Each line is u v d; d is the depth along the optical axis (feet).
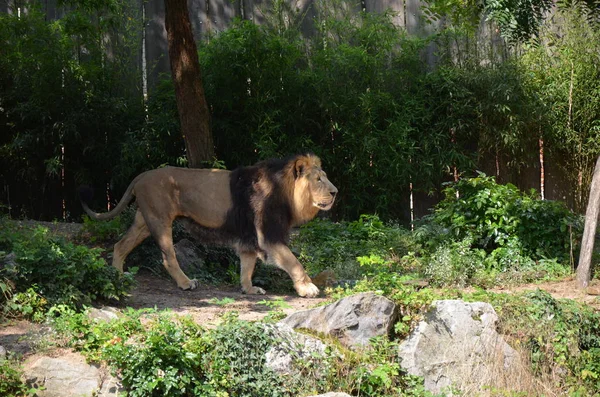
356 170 49.67
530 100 49.06
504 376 25.57
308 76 49.55
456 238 39.73
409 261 38.19
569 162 50.06
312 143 49.39
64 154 50.88
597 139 48.73
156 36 53.01
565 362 27.02
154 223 34.17
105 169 51.06
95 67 49.42
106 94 49.73
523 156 50.44
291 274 32.91
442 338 26.09
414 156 49.96
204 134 43.01
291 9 52.34
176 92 42.83
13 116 50.67
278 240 32.94
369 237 42.06
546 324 27.71
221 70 48.73
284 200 33.09
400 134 48.67
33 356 23.40
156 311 27.53
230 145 49.88
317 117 50.49
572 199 50.19
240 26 49.70
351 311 25.75
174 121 48.47
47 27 49.78
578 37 48.75
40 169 51.13
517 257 37.47
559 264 37.14
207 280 36.68
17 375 22.12
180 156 50.26
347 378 24.20
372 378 24.08
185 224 34.81
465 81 49.39
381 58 50.06
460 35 49.90
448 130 50.49
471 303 26.96
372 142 48.32
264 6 52.75
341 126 49.55
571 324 28.14
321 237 41.81
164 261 34.35
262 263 37.35
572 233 38.50
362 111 48.98
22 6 53.47
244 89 49.37
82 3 46.11
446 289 31.07
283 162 33.40
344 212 50.52
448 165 49.67
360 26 51.65
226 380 23.30
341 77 49.78
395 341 25.75
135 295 32.14
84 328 24.53
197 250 38.65
